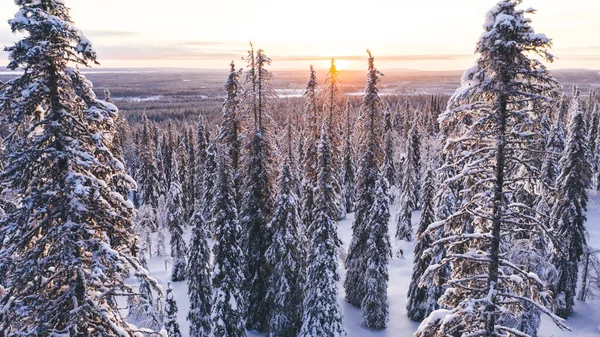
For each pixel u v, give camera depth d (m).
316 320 23.53
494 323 10.79
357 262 31.02
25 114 10.08
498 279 11.89
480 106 10.63
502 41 9.73
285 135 36.59
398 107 107.38
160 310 25.31
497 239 10.82
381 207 28.27
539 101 10.01
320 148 23.77
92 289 10.94
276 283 24.84
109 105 10.95
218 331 22.73
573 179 30.98
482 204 10.91
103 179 11.16
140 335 11.21
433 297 28.08
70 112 10.49
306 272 26.00
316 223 24.20
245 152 25.78
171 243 40.62
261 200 25.61
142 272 11.11
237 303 23.11
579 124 30.64
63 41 10.05
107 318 10.18
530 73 9.89
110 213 10.49
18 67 9.67
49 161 10.25
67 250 9.93
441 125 11.40
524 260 19.98
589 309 34.72
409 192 52.75
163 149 79.25
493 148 10.55
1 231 9.66
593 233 54.66
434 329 11.18
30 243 10.79
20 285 9.91
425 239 28.73
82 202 10.25
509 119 10.55
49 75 10.06
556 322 10.04
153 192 55.97
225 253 22.97
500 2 10.05
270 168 25.72
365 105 28.66
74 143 10.12
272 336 24.97
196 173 57.31
